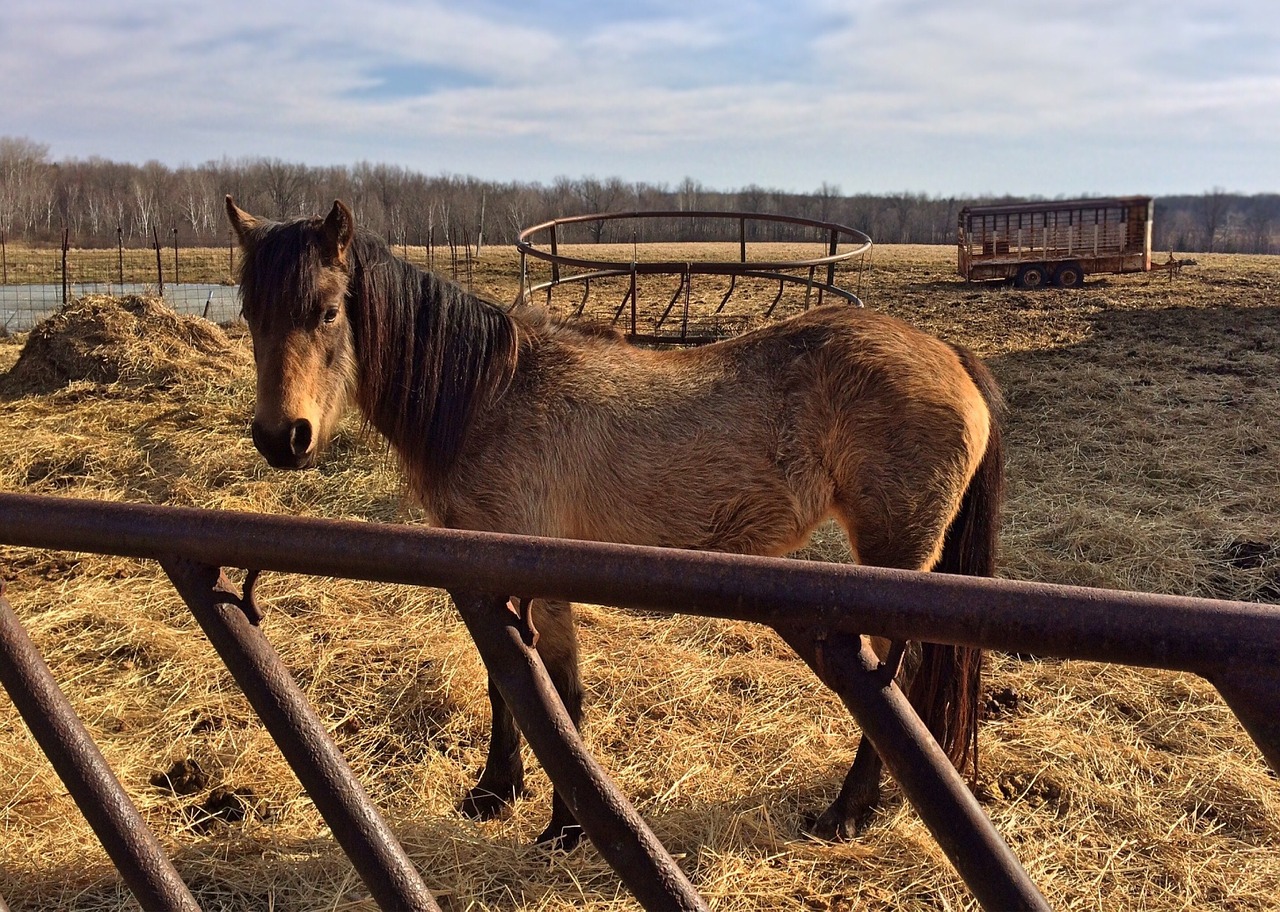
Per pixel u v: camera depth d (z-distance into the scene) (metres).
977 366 3.22
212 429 7.27
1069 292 16.72
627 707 3.66
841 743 3.42
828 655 1.01
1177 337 11.06
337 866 2.70
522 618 1.17
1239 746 3.34
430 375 2.99
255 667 1.25
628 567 1.06
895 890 2.65
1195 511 5.42
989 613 0.93
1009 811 2.96
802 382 2.99
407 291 3.01
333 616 4.39
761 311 13.66
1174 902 2.58
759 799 3.08
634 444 2.96
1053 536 5.26
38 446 6.79
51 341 9.17
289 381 2.69
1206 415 7.38
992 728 3.48
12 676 1.34
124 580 4.74
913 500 2.92
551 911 2.55
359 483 6.15
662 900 1.15
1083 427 7.19
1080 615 0.90
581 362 3.10
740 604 1.02
